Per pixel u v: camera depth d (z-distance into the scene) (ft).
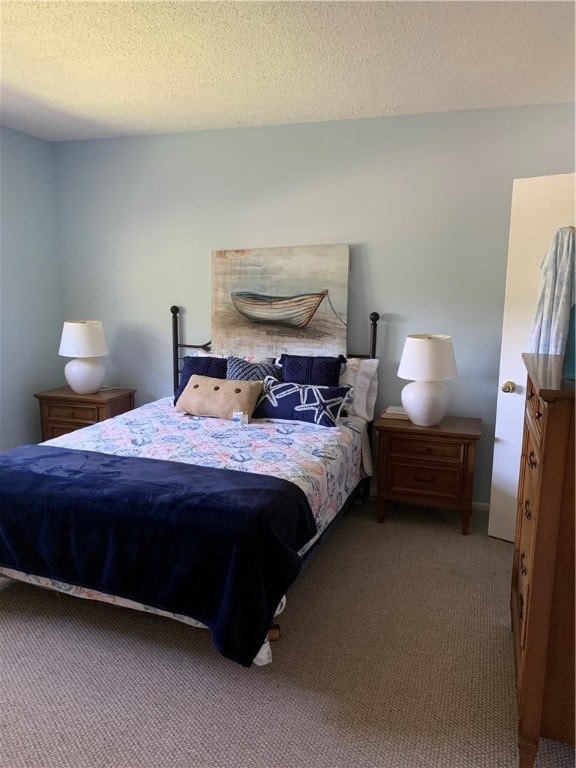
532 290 9.02
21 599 7.64
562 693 4.67
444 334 10.98
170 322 13.12
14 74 8.91
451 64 8.29
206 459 7.91
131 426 9.84
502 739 5.27
